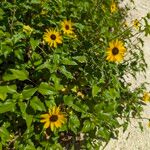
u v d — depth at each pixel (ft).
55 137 2.24
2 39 2.23
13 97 1.93
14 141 2.23
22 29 2.33
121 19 4.15
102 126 2.38
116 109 2.69
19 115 2.04
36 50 2.49
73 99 2.24
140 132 3.08
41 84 1.95
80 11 3.01
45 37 2.27
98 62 2.54
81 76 2.52
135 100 2.97
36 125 2.25
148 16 2.88
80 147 2.57
